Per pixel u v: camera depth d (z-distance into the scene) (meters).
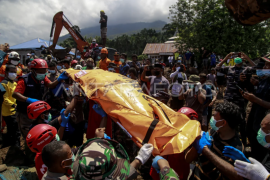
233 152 1.61
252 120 3.20
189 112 2.55
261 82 3.19
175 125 2.12
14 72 4.14
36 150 1.97
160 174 1.64
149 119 2.11
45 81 3.48
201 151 1.79
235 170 1.51
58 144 1.59
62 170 1.59
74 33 10.17
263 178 1.31
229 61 7.48
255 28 11.14
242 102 4.16
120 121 2.20
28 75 3.37
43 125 2.04
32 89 3.37
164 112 2.27
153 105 2.38
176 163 2.14
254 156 2.96
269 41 11.80
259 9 0.82
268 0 0.76
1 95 3.48
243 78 3.88
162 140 1.97
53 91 3.49
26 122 3.40
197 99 3.80
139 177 2.98
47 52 11.76
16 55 4.20
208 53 11.79
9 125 4.04
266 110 2.92
